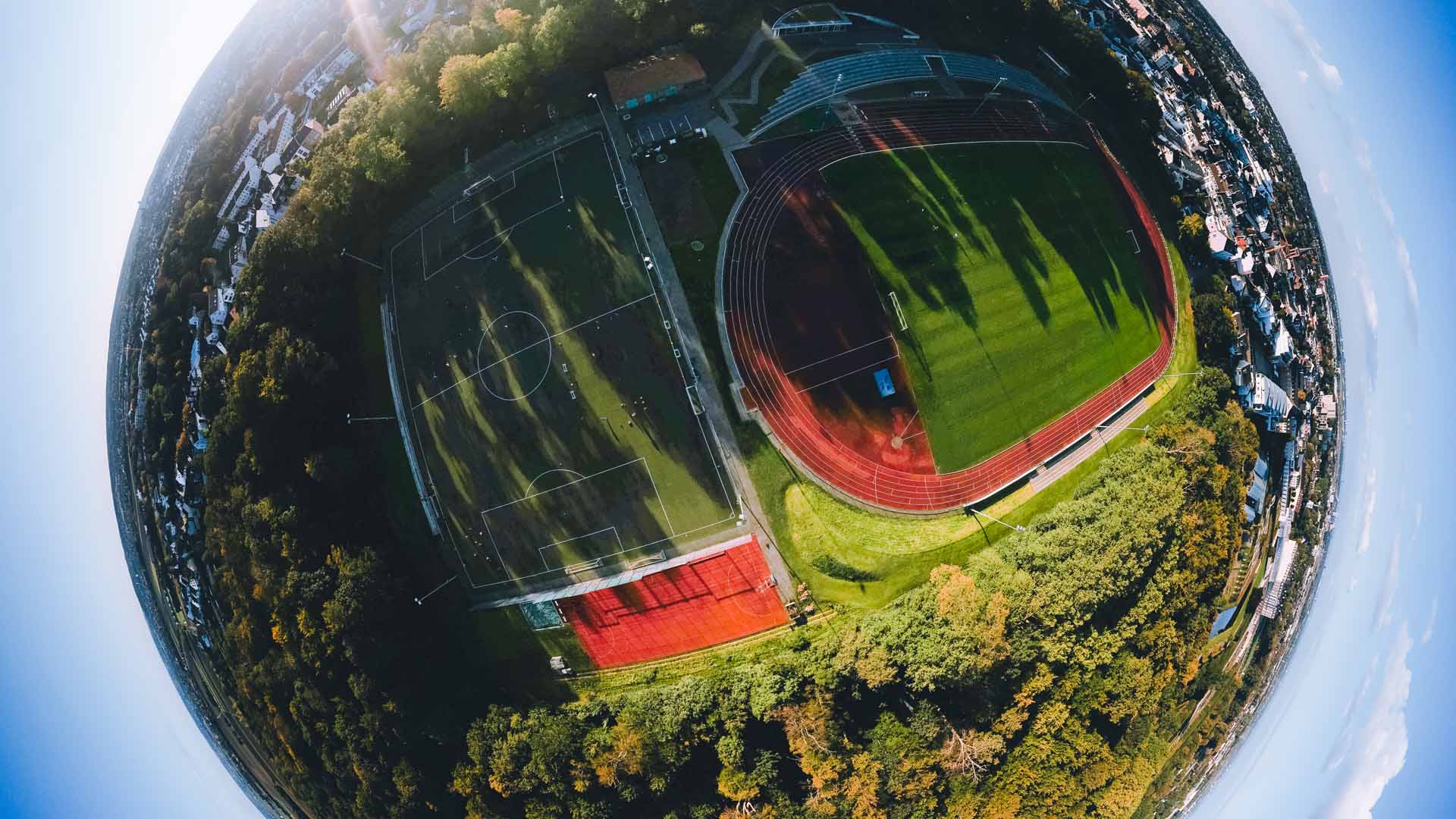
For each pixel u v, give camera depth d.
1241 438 84.06
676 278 72.62
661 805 67.50
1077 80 89.75
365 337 76.88
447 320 75.56
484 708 71.69
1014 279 78.00
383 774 73.88
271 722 82.00
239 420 73.81
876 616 67.62
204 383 80.69
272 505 72.19
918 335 74.19
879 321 73.56
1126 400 81.00
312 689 75.06
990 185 79.88
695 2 75.38
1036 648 66.38
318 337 73.94
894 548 70.81
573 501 72.75
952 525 72.75
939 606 65.62
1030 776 67.56
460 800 72.75
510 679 74.00
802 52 80.50
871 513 71.69
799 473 71.25
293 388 72.50
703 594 71.06
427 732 70.69
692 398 71.44
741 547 70.69
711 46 77.69
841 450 71.75
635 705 67.50
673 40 77.06
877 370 72.94
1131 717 72.81
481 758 68.62
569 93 75.75
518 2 75.06
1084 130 87.25
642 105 76.38
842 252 74.25
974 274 76.81
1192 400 82.38
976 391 74.94
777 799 64.88
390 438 75.94
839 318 73.06
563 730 67.94
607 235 73.88
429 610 74.25
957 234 77.19
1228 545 82.50
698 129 75.81
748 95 77.69
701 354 71.69
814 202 75.00
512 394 73.81
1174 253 88.75
